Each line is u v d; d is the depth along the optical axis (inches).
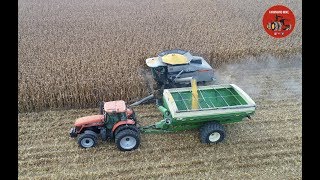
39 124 489.7
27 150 436.1
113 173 400.8
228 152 437.4
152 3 984.3
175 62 537.6
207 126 441.7
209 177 399.2
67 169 407.5
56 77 561.9
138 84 548.1
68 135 467.5
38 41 716.7
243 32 772.6
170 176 400.2
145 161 420.2
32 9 912.9
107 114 434.9
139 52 660.1
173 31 776.9
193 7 952.9
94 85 542.6
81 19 850.8
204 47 682.8
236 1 1006.4
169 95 459.5
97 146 444.1
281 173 406.3
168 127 454.3
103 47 684.1
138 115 516.4
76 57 637.3
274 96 570.9
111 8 936.3
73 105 536.1
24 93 512.4
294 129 482.9
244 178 398.9
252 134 472.4
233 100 478.0
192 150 439.5
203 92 490.3
